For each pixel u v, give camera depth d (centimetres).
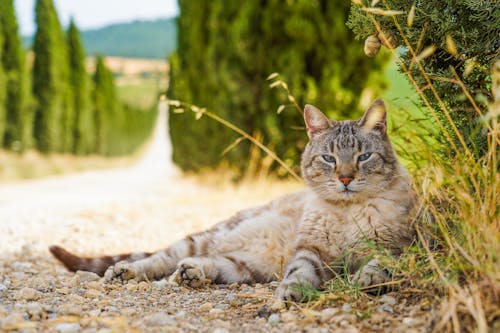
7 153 2742
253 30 1100
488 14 367
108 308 362
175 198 1153
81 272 473
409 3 388
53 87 3092
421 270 347
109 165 3991
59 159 3269
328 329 309
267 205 502
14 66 2697
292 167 1076
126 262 466
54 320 324
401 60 403
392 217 407
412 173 446
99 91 4212
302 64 1050
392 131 464
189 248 493
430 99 404
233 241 486
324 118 457
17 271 503
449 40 344
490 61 374
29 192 1614
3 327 302
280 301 351
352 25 415
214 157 1484
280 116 1076
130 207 977
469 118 386
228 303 380
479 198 329
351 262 411
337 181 420
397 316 318
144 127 6850
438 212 385
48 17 3047
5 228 714
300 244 432
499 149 364
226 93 1192
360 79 1047
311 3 1045
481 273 301
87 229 725
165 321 324
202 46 1639
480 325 263
